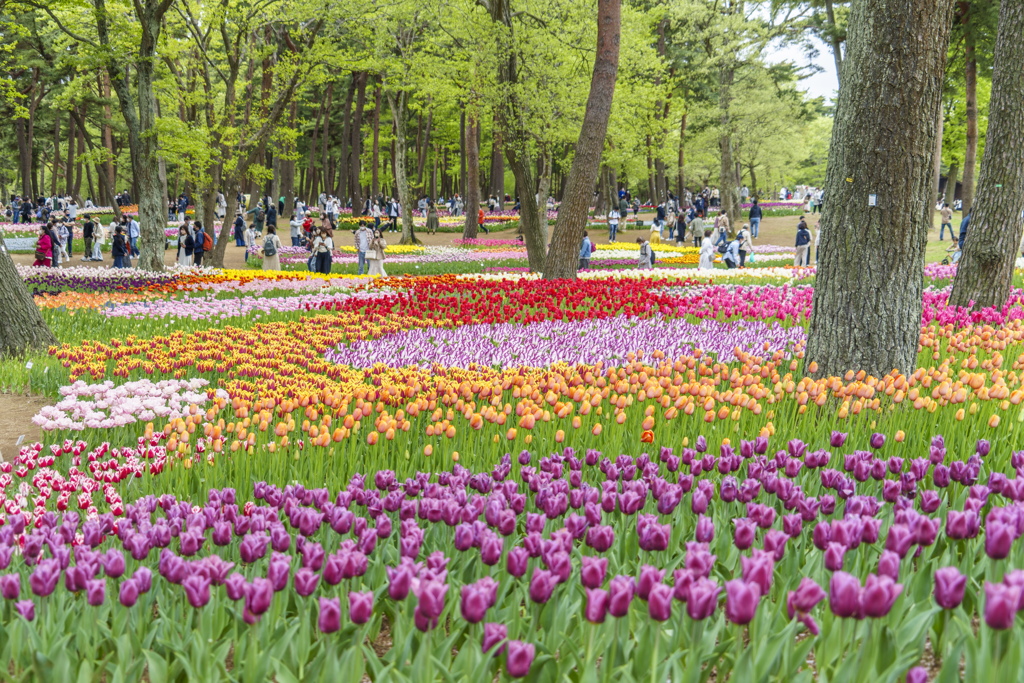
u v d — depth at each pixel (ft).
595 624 8.05
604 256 107.24
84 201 201.36
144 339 39.27
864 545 10.41
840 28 102.27
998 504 13.03
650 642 8.18
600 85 61.31
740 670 7.60
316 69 88.58
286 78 87.71
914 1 21.89
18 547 11.41
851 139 23.06
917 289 23.44
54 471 17.24
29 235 127.34
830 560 8.25
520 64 75.05
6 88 91.50
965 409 19.44
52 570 8.82
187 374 30.91
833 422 18.72
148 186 77.30
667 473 15.70
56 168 170.71
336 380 28.35
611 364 32.22
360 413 18.12
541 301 47.14
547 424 18.99
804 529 11.50
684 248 120.78
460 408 20.02
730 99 128.26
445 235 144.46
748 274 70.18
